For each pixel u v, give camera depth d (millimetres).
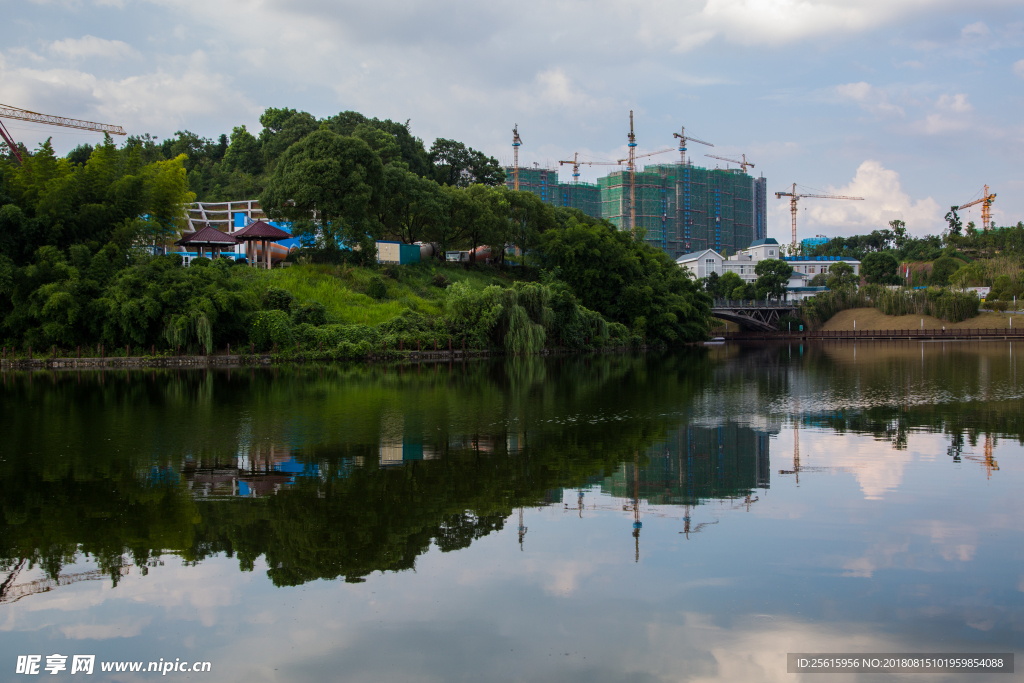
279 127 140250
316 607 12602
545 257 103812
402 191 94125
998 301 136250
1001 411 33625
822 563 14430
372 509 17844
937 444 25797
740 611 12383
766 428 29344
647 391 43125
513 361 72000
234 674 10500
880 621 12000
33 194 64125
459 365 65875
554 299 84438
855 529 16422
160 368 60594
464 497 18906
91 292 62062
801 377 52625
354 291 80562
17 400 37875
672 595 13016
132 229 65625
